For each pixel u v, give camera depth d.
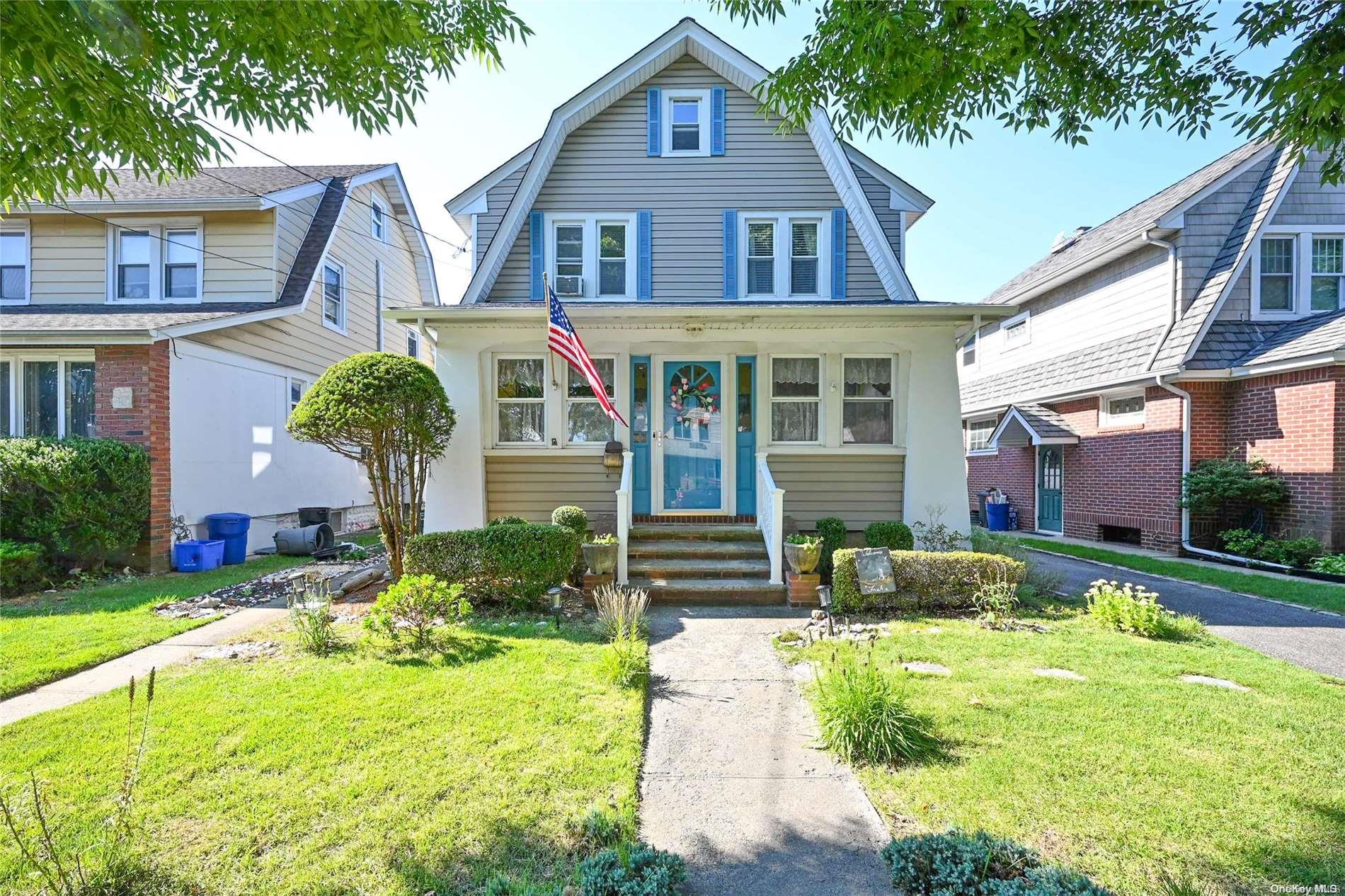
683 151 9.67
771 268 9.59
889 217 9.72
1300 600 7.00
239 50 3.51
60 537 8.05
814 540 7.15
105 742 3.53
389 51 3.80
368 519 15.70
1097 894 2.22
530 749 3.48
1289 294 10.61
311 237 12.98
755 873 2.55
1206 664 4.82
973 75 4.22
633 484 8.95
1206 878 2.45
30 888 2.38
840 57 4.29
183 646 5.42
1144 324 11.48
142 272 11.44
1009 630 5.85
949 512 8.40
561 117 9.39
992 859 2.47
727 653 5.38
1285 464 9.41
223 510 10.47
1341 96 3.27
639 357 9.01
